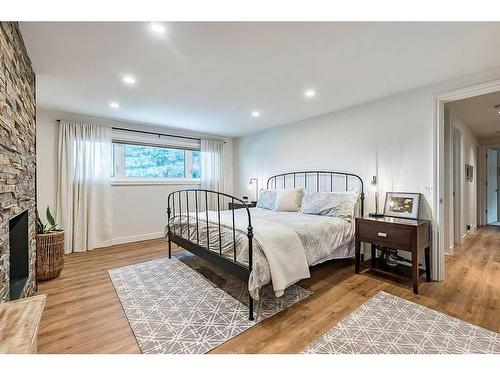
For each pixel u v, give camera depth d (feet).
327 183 12.59
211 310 6.81
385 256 10.00
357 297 7.52
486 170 20.22
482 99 10.77
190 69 7.63
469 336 5.57
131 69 7.59
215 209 17.89
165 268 10.06
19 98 5.68
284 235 7.20
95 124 13.17
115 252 12.35
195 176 17.54
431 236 8.87
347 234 9.63
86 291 8.00
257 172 17.15
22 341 2.92
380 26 5.52
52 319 6.39
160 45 6.25
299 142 14.03
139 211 14.88
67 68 7.46
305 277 7.24
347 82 8.70
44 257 8.72
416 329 5.86
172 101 10.61
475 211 18.61
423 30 5.67
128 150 14.71
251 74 8.01
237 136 18.56
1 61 4.35
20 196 5.87
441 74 8.04
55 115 12.13
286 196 12.45
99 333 5.80
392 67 7.54
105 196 13.42
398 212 9.60
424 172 9.15
